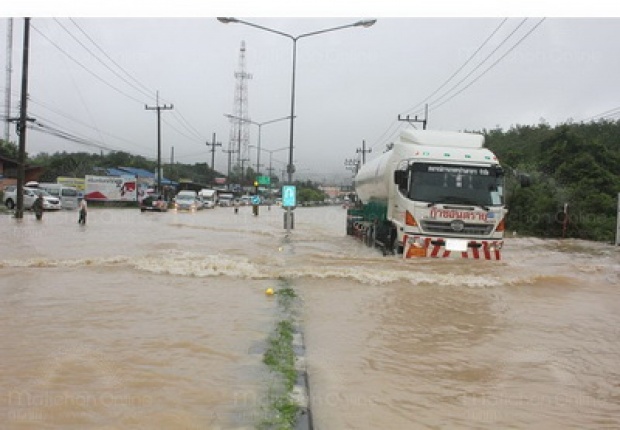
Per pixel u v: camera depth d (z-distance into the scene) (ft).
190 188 267.80
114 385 15.14
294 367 17.08
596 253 60.70
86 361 17.16
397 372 17.13
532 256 55.72
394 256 45.42
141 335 20.34
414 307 26.66
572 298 30.66
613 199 93.61
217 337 20.24
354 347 19.74
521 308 27.32
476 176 42.47
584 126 165.58
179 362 17.26
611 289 34.09
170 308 25.03
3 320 22.26
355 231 71.20
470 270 37.70
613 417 14.10
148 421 12.85
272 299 27.61
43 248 49.73
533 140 161.89
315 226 104.99
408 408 14.29
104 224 87.10
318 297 28.63
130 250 48.96
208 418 13.10
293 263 40.47
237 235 71.46
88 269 35.94
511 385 16.26
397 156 47.16
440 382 16.33
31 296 27.17
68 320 22.41
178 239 62.64
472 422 13.50
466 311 26.11
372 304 27.12
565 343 21.08
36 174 183.21
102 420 12.86
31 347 18.57
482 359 18.74
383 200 52.49
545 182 102.73
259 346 19.15
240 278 33.76
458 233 41.65
